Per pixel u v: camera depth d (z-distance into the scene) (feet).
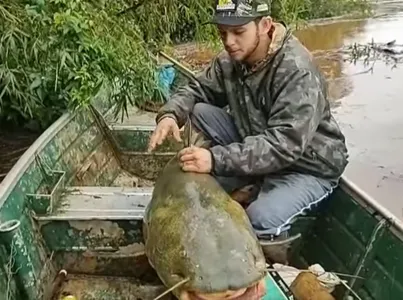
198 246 3.62
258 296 3.64
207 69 5.90
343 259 4.92
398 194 11.28
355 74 19.65
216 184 4.35
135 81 7.89
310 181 5.08
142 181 7.38
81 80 6.79
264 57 4.93
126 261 5.19
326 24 27.25
